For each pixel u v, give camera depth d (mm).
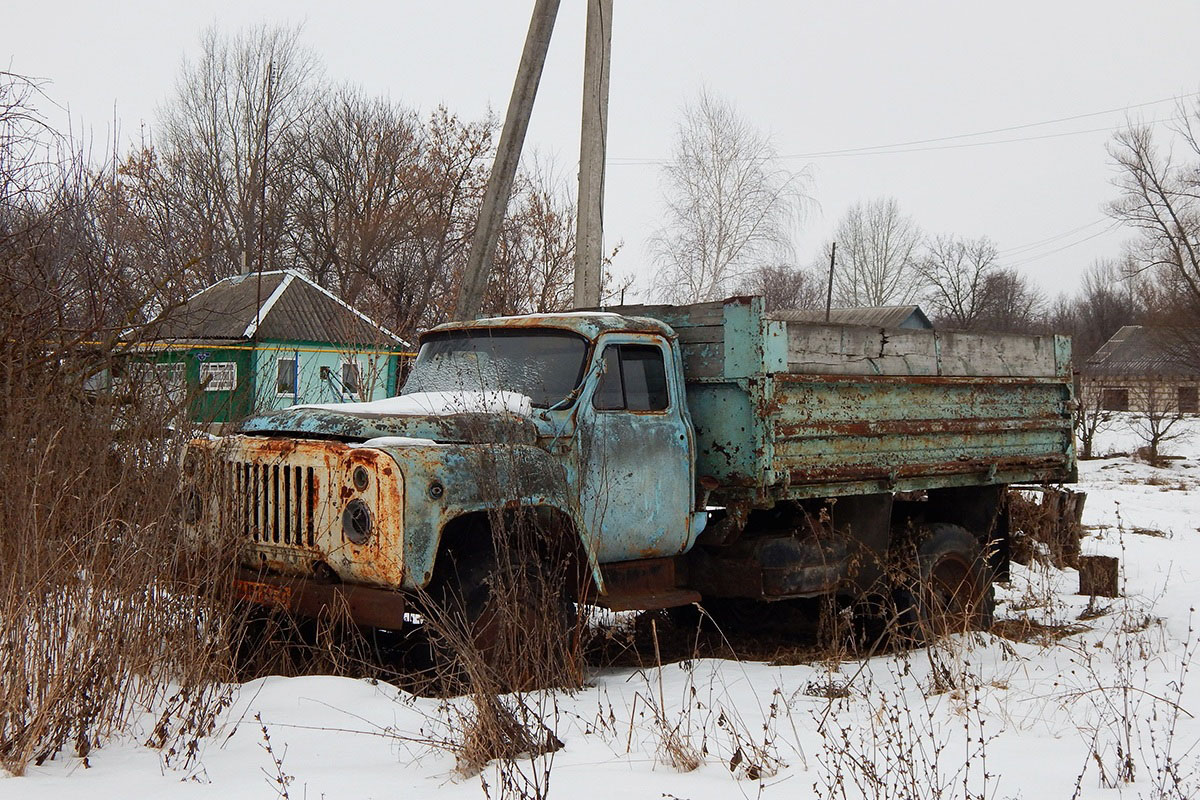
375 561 5688
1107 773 4797
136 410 5984
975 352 9094
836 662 7180
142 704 5199
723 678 6652
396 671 6320
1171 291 44250
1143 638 8266
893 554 8367
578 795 4340
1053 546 12398
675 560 7473
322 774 4516
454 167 29953
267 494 6176
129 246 9484
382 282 24938
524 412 6641
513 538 6242
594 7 11750
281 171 30703
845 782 4621
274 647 6363
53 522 4984
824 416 7660
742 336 7312
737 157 31828
